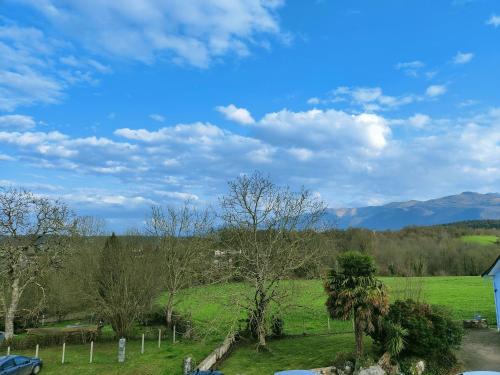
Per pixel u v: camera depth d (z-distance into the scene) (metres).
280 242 31.77
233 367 26.34
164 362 29.58
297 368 24.61
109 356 32.78
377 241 88.12
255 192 32.25
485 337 29.44
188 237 48.72
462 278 77.81
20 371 26.88
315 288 32.25
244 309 31.95
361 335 23.23
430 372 22.52
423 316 23.41
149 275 41.75
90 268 48.22
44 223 40.91
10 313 39.44
